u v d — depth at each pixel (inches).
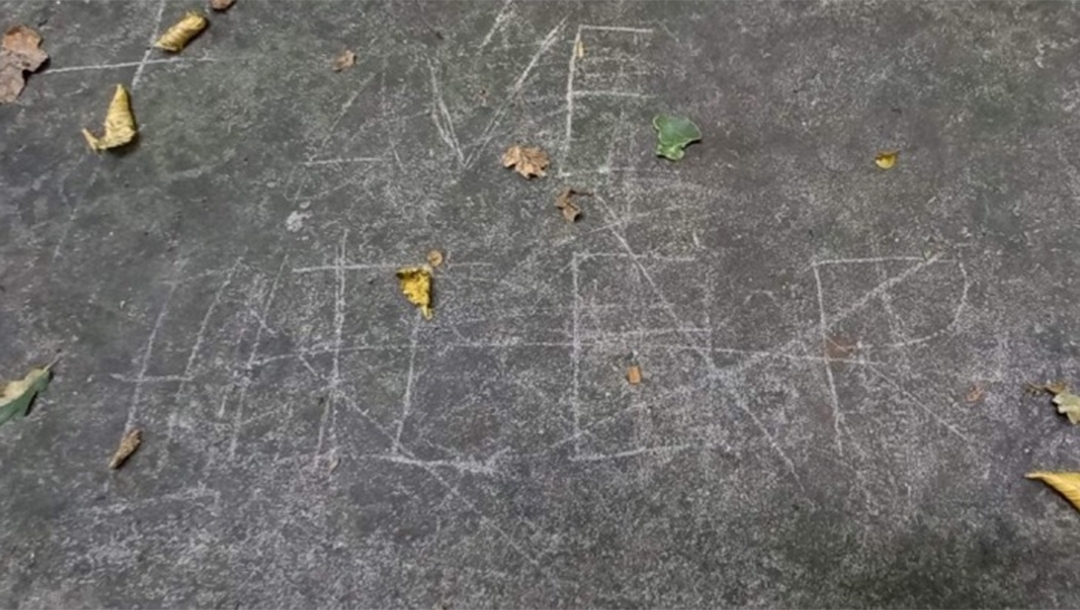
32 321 38.4
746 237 40.3
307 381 37.4
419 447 36.3
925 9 45.3
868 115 43.0
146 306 38.7
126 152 41.6
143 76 43.3
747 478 35.8
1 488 35.4
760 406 37.0
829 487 35.7
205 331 38.3
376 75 43.6
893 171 41.7
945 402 37.2
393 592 34.1
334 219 40.3
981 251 40.1
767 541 34.8
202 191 40.9
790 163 41.9
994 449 36.5
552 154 41.9
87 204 40.6
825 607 33.9
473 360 37.8
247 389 37.3
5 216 40.3
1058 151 42.3
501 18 45.1
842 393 37.3
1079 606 34.1
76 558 34.4
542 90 43.4
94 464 35.9
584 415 36.9
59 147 41.7
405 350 38.0
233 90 43.0
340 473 35.9
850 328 38.5
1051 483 35.7
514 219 40.4
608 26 45.1
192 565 34.4
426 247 39.8
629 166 41.7
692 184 41.3
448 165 41.6
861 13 45.2
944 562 34.7
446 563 34.5
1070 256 40.1
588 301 38.9
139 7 44.8
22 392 36.9
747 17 45.2
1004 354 38.2
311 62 43.8
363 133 42.3
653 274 39.4
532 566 34.5
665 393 37.3
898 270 39.6
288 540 34.8
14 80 42.8
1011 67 44.2
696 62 44.3
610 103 43.1
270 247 39.8
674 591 34.1
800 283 39.4
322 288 39.0
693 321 38.6
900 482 35.9
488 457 36.1
